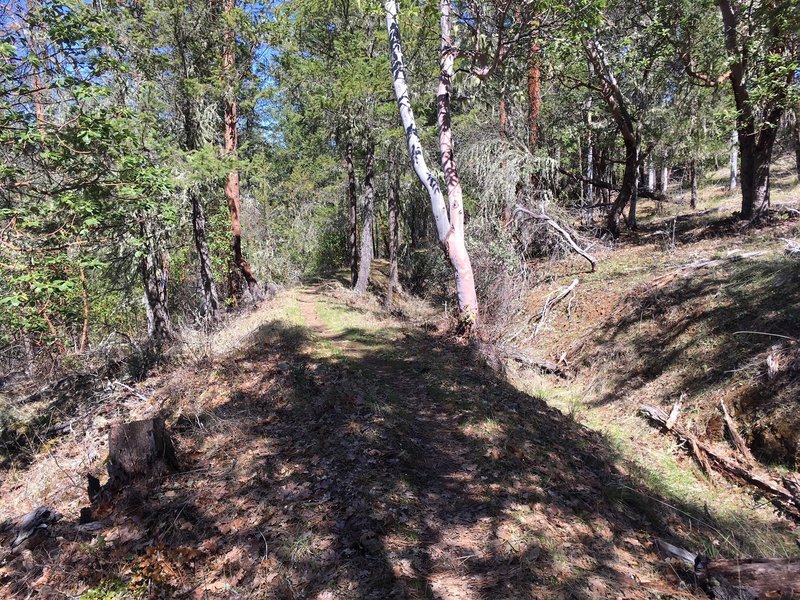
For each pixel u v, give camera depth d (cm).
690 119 1627
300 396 662
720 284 971
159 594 323
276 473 468
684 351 881
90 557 359
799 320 748
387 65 1423
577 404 927
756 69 1191
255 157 1441
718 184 2633
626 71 1773
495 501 426
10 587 338
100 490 453
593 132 2039
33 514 412
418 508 409
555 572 335
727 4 1171
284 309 1449
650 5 1437
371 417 584
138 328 2272
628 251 1517
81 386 1151
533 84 1616
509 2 916
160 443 476
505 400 722
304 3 1411
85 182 749
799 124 1769
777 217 1298
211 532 388
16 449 911
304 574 331
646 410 828
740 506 608
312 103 1555
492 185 1397
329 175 2209
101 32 759
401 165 1748
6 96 725
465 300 1082
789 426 638
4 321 1168
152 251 1219
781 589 306
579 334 1147
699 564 344
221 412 639
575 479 516
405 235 2567
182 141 1489
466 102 1762
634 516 471
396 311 1577
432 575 330
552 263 1559
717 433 725
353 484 438
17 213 693
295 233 2350
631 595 318
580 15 959
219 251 2044
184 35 1344
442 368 837
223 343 1047
